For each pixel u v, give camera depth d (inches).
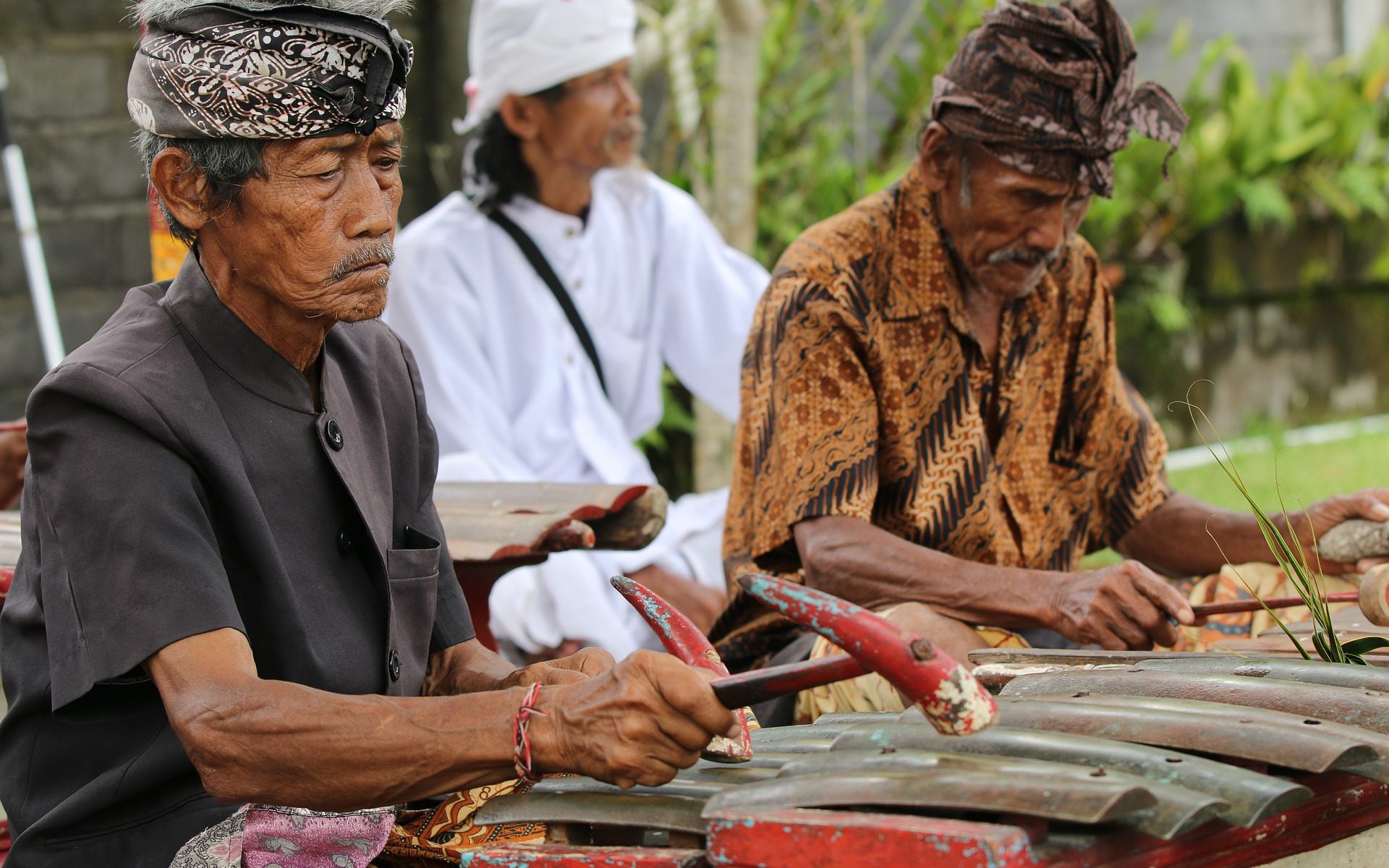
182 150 88.3
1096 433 143.3
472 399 187.9
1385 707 81.7
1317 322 360.5
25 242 199.8
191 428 88.7
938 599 122.9
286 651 92.2
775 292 134.7
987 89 125.7
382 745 80.1
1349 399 367.9
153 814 90.5
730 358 205.6
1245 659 95.0
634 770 76.8
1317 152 359.9
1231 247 344.2
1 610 95.2
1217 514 142.4
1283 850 78.8
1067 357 142.1
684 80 253.4
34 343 252.2
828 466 129.4
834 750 80.7
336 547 96.6
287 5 86.3
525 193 194.5
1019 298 137.3
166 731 90.6
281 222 88.4
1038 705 83.4
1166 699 82.7
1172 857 73.2
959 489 134.5
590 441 192.7
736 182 236.5
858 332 131.3
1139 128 130.5
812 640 131.8
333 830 94.0
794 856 69.1
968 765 71.8
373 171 92.1
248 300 93.0
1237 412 349.7
